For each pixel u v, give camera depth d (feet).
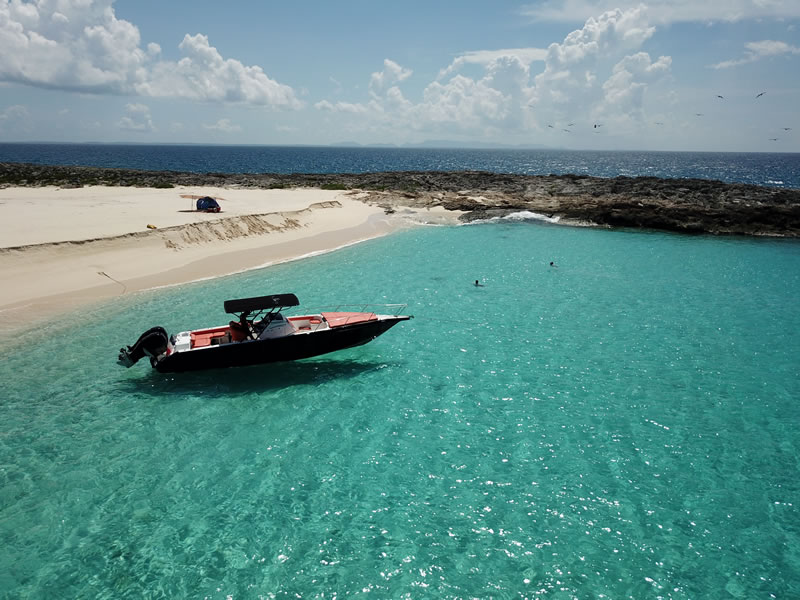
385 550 30.40
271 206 150.41
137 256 93.45
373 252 114.11
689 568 29.19
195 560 29.76
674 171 561.02
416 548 30.53
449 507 34.14
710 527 32.45
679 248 122.62
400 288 85.76
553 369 55.88
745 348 62.03
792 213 140.56
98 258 89.04
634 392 50.70
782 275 97.50
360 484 36.55
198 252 103.04
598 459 39.55
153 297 78.13
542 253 115.44
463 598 27.02
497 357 59.00
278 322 54.08
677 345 62.75
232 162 640.17
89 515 33.50
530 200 179.83
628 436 42.83
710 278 94.99
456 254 113.19
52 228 99.04
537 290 85.97
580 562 29.50
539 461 39.24
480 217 161.58
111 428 43.88
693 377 54.08
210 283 86.63
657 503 34.60
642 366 56.70
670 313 74.90
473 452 40.47
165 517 33.30
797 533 32.04
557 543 30.94
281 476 37.50
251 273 94.12
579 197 180.14
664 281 92.68
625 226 149.69
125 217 115.75
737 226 140.87
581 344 62.90
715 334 66.54
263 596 27.25
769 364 57.41
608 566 29.25
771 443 41.96
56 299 74.28
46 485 36.35
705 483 36.78
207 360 52.54
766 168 625.00
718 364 57.31
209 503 34.63
